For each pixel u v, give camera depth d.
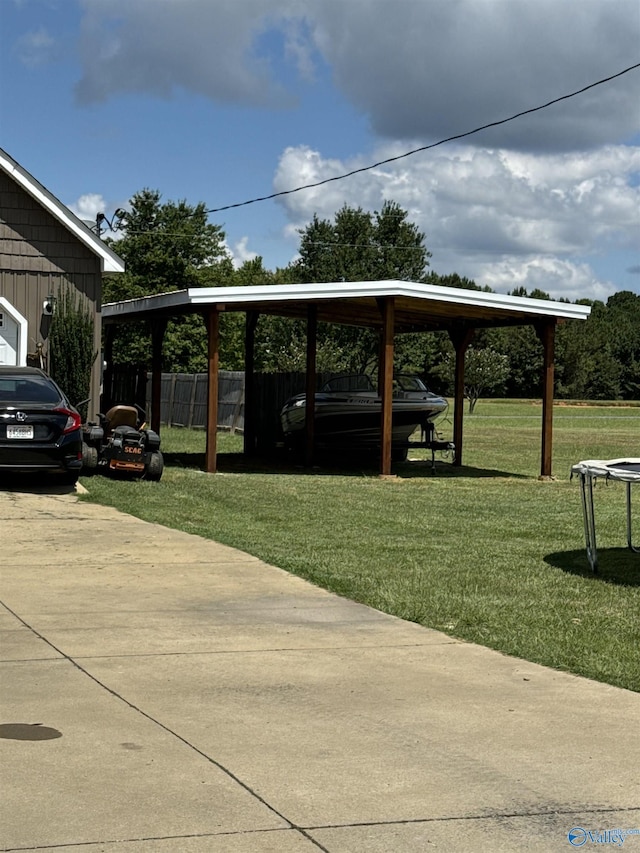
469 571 10.07
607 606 8.68
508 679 6.47
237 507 14.36
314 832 4.17
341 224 51.44
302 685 6.25
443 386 77.25
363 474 21.22
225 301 18.83
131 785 4.60
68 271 19.17
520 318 21.70
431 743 5.25
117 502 13.84
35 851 3.93
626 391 104.06
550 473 21.11
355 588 9.02
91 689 6.04
